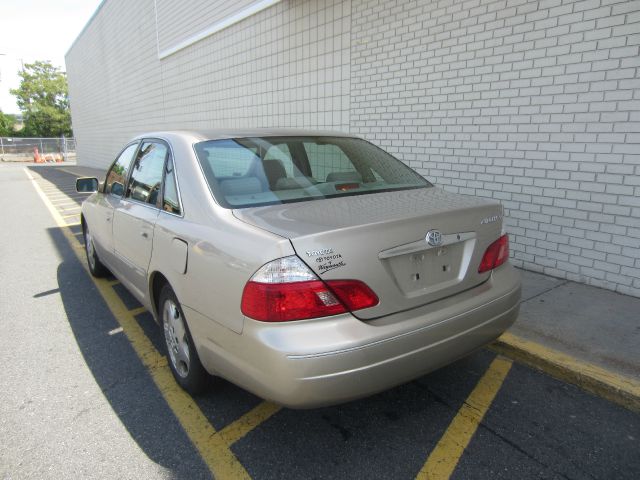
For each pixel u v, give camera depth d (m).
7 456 2.36
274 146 3.09
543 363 3.13
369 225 2.11
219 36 10.20
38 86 51.06
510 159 4.90
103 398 2.88
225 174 2.72
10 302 4.57
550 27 4.36
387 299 2.14
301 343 1.94
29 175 21.75
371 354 2.02
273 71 8.52
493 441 2.45
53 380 3.10
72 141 42.69
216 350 2.30
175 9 12.24
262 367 2.01
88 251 5.31
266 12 8.45
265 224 2.21
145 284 3.18
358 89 6.67
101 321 4.08
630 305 3.96
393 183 3.08
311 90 7.64
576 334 3.45
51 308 4.40
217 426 2.60
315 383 1.94
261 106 9.09
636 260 4.10
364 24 6.39
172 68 13.13
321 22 7.18
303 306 1.96
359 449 2.40
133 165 3.77
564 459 2.31
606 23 3.98
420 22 5.58
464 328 2.36
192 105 12.22
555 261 4.68
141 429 2.57
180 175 2.85
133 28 15.93
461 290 2.45
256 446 2.43
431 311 2.26
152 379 3.10
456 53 5.23
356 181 2.98
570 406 2.76
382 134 6.39
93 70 23.16
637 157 3.96
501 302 2.54
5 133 50.75
